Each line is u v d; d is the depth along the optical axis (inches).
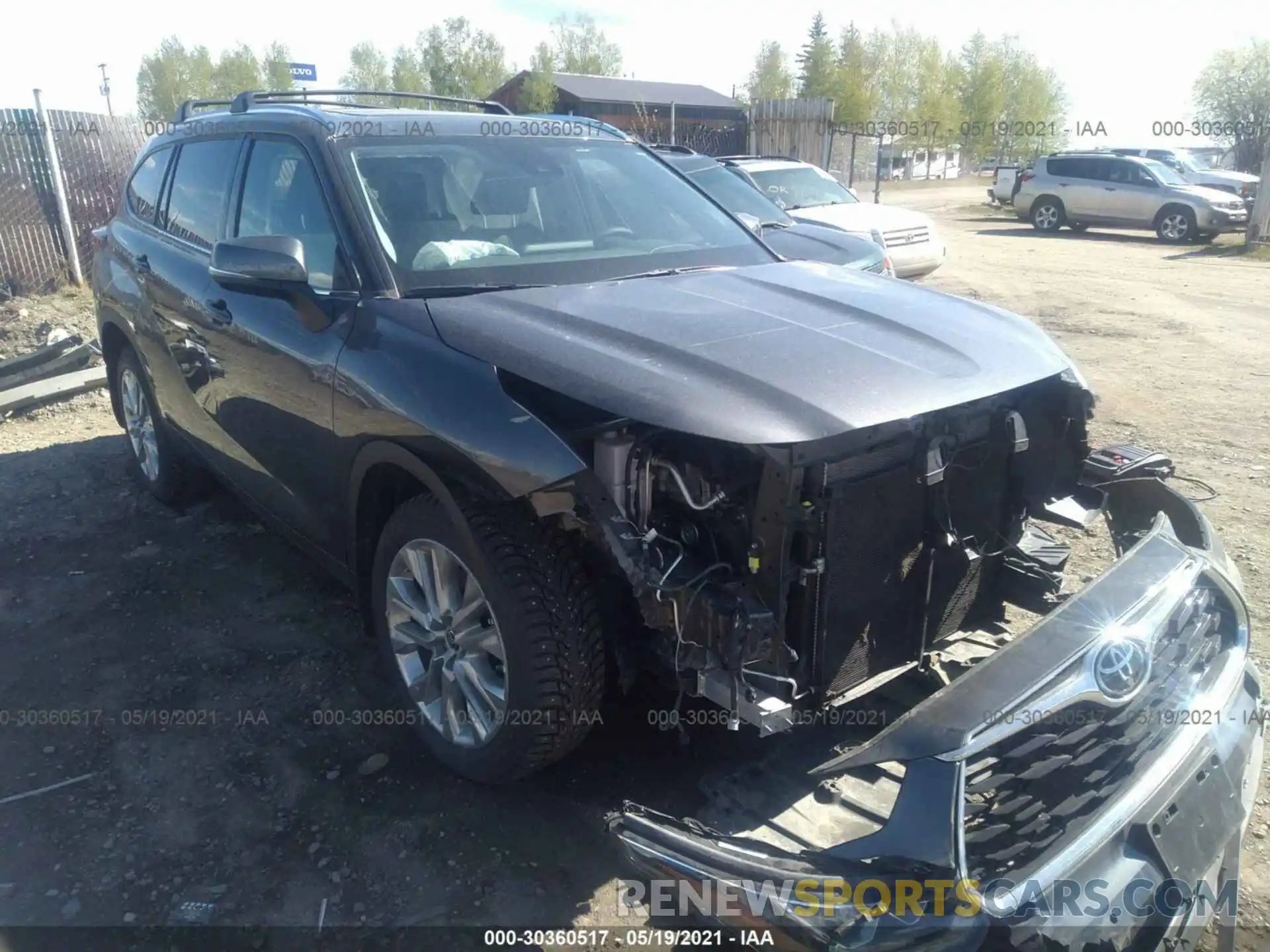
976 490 109.7
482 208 137.8
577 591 104.0
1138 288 518.6
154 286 176.1
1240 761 93.1
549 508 96.3
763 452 90.5
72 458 244.7
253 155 153.9
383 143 140.5
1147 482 117.0
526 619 102.0
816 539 93.7
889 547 101.0
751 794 100.3
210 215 164.7
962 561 108.8
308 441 131.2
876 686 103.6
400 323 116.4
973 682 83.0
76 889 107.1
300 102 175.6
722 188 351.9
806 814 96.8
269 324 137.4
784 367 98.5
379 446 113.9
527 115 170.2
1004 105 2138.3
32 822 117.3
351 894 106.1
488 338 108.0
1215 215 773.3
